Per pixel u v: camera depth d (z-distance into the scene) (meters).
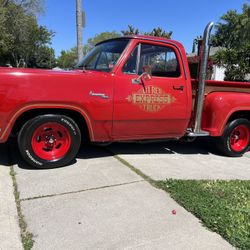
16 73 4.06
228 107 5.59
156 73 5.01
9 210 3.33
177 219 3.33
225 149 5.88
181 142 6.73
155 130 5.14
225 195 3.96
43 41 37.94
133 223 3.22
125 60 4.73
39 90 4.15
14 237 2.89
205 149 6.32
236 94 5.79
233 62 25.23
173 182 4.23
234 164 5.51
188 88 5.25
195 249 2.84
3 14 27.70
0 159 4.84
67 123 4.49
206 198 3.79
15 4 30.72
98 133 4.71
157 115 5.01
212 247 2.88
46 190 3.85
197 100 5.37
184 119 5.31
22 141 4.31
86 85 4.42
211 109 5.55
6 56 35.97
